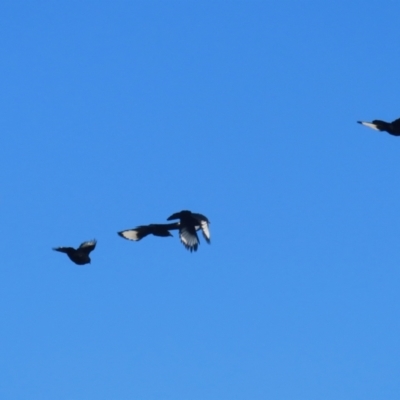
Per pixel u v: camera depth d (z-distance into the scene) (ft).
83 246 76.64
